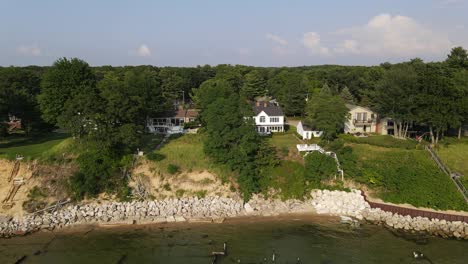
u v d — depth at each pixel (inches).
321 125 2620.6
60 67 2637.8
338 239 1724.9
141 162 2266.2
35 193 2033.7
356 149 2532.0
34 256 1560.0
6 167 2129.7
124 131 2269.9
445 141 2576.3
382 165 2253.9
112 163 2162.9
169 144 2637.8
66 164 2175.2
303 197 2140.7
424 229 1817.2
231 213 2007.9
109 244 1672.0
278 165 2317.9
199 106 3218.5
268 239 1724.9
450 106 2461.9
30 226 1834.4
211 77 5605.3
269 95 4790.8
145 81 3186.5
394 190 2085.4
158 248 1631.4
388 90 2721.5
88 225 1866.4
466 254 1577.3
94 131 2241.6
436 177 2078.0
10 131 3063.5
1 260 1521.9
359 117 3107.8
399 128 2878.9
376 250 1615.4
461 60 3474.4
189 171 2230.6
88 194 2065.7
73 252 1596.9
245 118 2249.0
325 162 2236.7
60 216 1916.8
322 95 2822.3
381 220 1930.4
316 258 1544.0
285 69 6830.7
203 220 1929.1
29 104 2866.6
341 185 2182.6
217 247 1642.5
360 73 4734.3
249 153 2223.2
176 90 4793.3
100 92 2620.6
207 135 2516.0
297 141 2763.3
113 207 1995.6
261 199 2113.7
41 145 2519.7
